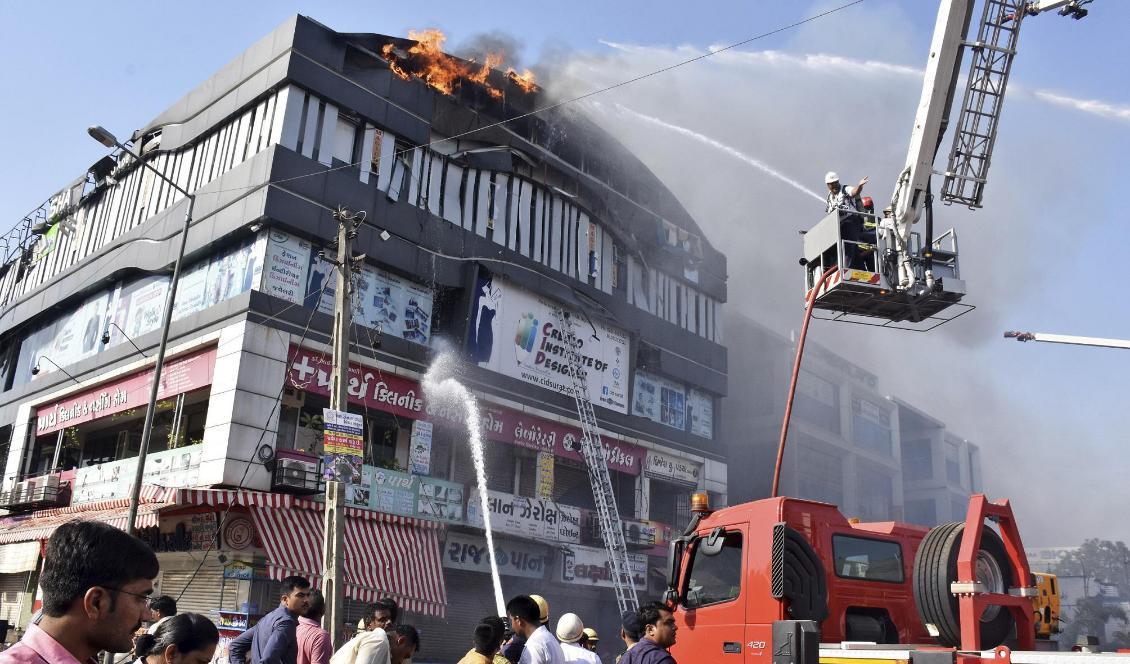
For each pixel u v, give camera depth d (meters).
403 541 26.33
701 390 41.06
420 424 28.81
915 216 10.77
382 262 28.77
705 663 8.41
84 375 31.69
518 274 32.81
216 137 30.11
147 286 30.52
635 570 34.00
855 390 61.88
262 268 25.97
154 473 26.09
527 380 32.34
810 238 11.30
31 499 30.59
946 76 10.66
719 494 40.09
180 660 3.76
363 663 5.79
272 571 22.66
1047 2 10.59
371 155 29.56
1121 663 5.49
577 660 7.41
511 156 33.97
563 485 33.91
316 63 28.64
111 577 2.38
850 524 8.76
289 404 26.33
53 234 37.91
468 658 6.26
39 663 2.22
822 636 8.11
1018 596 7.17
